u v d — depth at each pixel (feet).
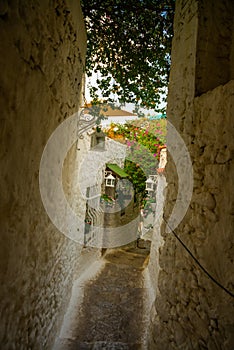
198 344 4.57
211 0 5.65
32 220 4.50
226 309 3.79
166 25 9.09
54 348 7.18
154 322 6.89
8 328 3.64
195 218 5.11
